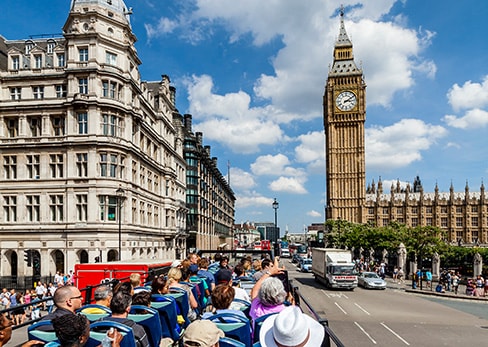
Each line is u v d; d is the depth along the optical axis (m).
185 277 9.18
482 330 21.20
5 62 43.38
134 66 44.62
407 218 140.25
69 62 38.12
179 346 6.68
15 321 20.69
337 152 134.12
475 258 46.62
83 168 37.62
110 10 41.41
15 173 38.94
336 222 106.62
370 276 42.81
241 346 4.89
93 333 4.74
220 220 120.31
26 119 38.75
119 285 7.24
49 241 37.28
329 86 136.25
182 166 70.12
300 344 3.60
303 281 48.44
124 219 39.00
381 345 17.72
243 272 11.84
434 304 31.41
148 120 50.16
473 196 140.50
